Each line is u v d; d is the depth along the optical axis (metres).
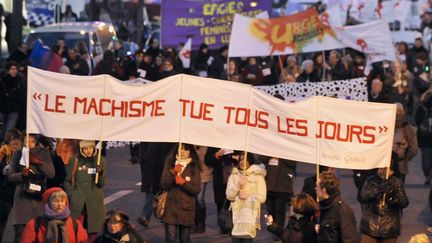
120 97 13.59
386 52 29.20
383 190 13.11
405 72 32.97
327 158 13.34
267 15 32.53
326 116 13.31
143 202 19.16
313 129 13.34
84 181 13.92
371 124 13.29
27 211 13.56
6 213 14.16
